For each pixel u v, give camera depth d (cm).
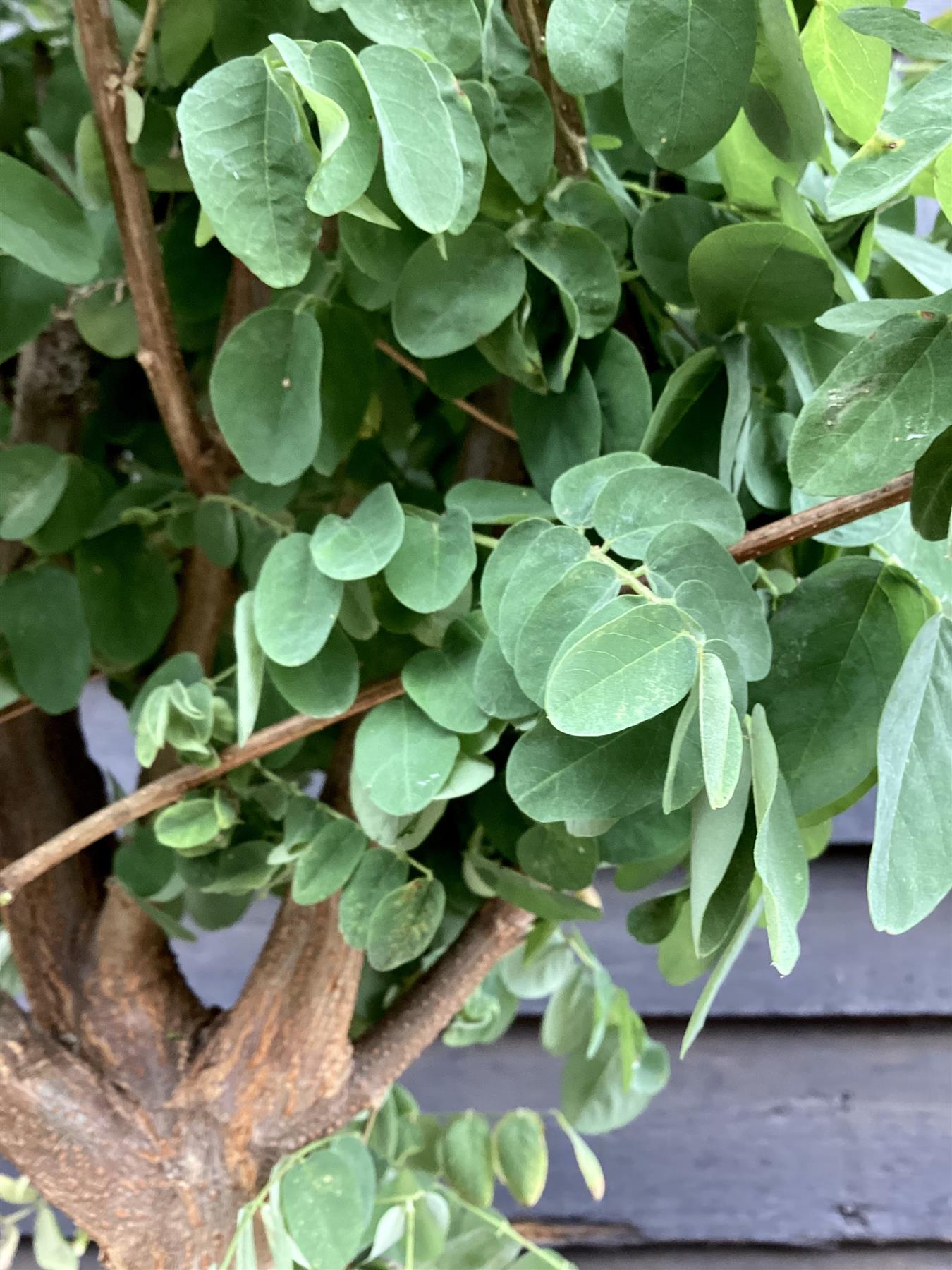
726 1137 76
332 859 39
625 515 32
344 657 36
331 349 37
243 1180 43
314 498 46
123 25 38
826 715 33
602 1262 75
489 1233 53
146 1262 42
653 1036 78
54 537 41
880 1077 77
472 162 31
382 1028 47
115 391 49
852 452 27
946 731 29
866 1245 75
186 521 42
